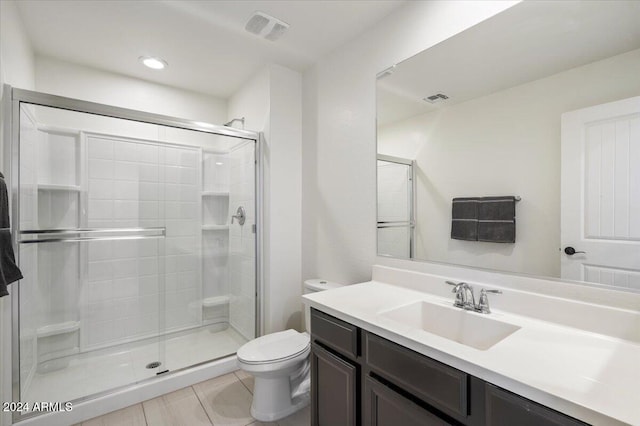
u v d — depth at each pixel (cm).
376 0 167
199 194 274
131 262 247
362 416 118
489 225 134
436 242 155
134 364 220
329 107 223
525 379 73
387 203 181
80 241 212
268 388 175
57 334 210
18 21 175
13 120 161
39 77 224
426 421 93
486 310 125
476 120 139
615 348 91
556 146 114
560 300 110
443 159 152
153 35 202
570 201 111
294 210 253
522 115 124
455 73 146
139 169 244
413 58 164
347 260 208
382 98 183
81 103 185
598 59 104
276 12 178
